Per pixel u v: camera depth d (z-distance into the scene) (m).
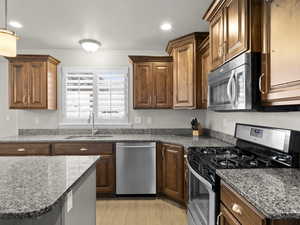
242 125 2.26
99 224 2.53
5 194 1.04
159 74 3.60
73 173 1.42
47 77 3.56
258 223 0.96
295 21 1.17
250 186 1.15
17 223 0.98
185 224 2.53
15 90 3.54
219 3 2.02
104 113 4.01
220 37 2.07
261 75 1.50
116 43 3.66
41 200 0.97
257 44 1.54
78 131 3.94
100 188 3.24
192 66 3.16
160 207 2.98
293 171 1.44
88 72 3.99
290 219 0.88
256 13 1.55
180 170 2.86
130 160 3.25
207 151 2.15
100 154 3.25
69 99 3.97
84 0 2.36
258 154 1.89
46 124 3.95
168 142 3.06
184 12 2.62
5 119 3.99
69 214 1.22
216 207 1.47
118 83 3.99
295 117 1.58
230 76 1.76
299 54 1.14
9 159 1.87
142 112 3.99
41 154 3.24
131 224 2.53
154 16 2.72
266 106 1.53
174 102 3.46
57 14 2.67
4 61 3.97
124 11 2.60
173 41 3.39
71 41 3.57
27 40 3.51
